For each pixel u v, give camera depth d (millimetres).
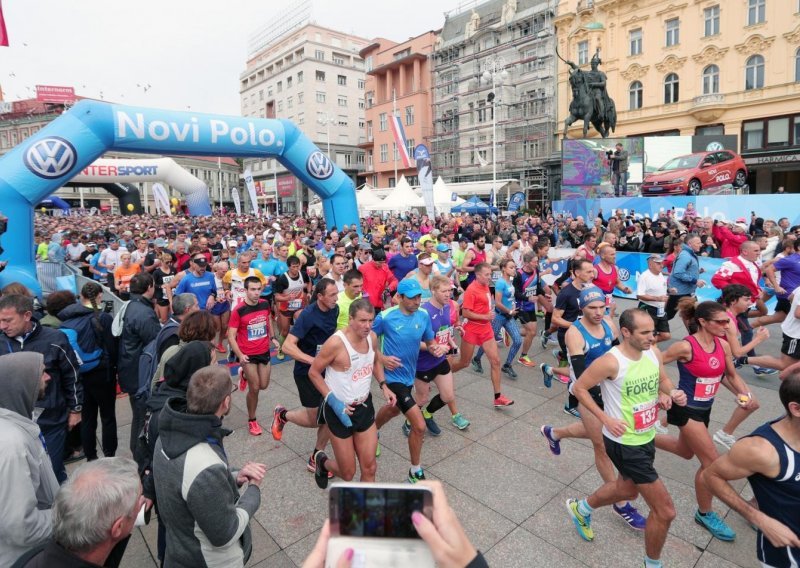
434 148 49562
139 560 3166
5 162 8891
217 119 11242
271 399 5938
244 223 25906
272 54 76062
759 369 6191
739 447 2117
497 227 17234
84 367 4055
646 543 2865
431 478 4043
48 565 1477
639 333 2777
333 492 1008
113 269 11398
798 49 26047
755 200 12320
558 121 37406
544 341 7941
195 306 4152
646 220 13086
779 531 2014
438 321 4629
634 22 31969
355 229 12547
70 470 4316
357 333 3342
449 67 46500
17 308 3229
